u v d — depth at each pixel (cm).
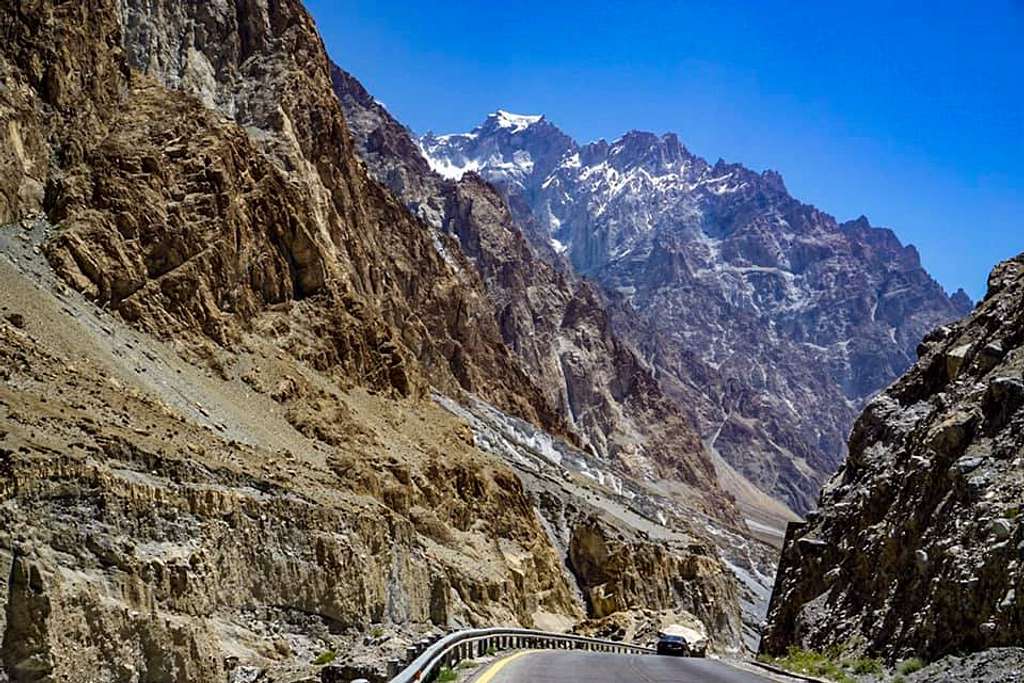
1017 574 2453
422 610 5722
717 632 11400
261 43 12400
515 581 8131
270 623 4122
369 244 13175
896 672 2870
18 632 2745
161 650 3159
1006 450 3022
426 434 9094
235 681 3441
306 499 4728
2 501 3016
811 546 4556
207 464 4319
